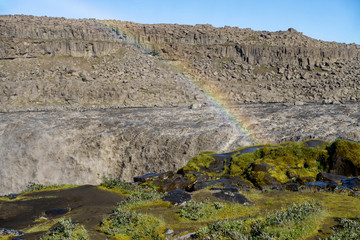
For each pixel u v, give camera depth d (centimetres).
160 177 2038
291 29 18200
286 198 1427
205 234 1074
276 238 1011
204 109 8794
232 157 2133
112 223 1211
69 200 1698
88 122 6950
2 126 6919
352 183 1623
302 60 14400
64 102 10312
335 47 16000
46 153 6003
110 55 14412
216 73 13825
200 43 16338
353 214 1195
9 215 1448
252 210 1282
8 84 11050
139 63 13962
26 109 9500
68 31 14875
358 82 12081
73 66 13212
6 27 14088
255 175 1853
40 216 1430
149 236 1105
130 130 6156
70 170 5803
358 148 1895
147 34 16000
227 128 5869
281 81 13150
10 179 5959
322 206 1278
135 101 10431
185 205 1323
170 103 10288
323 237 1016
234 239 1045
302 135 5138
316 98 10656
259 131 5738
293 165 1925
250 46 15250
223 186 1791
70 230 1124
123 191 1877
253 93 11512
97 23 16175
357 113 6912
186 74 13325
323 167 1922
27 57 13425
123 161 5706
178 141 5491
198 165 2130
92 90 10912
